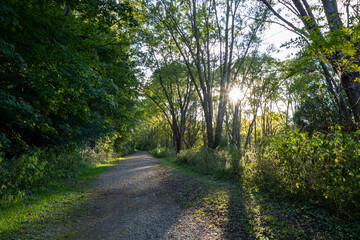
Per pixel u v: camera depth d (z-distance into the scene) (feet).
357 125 15.12
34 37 17.71
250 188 21.21
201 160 41.32
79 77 21.80
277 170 18.54
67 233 13.97
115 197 24.00
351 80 17.71
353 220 12.07
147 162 71.67
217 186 25.16
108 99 26.40
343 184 12.81
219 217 15.66
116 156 94.79
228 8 50.14
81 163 39.86
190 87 78.43
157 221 16.03
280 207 15.74
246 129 114.83
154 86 77.00
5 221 14.60
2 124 23.13
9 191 17.58
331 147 13.75
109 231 14.42
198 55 51.42
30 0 17.16
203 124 106.93
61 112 27.17
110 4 21.79
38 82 20.47
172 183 30.40
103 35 35.27
